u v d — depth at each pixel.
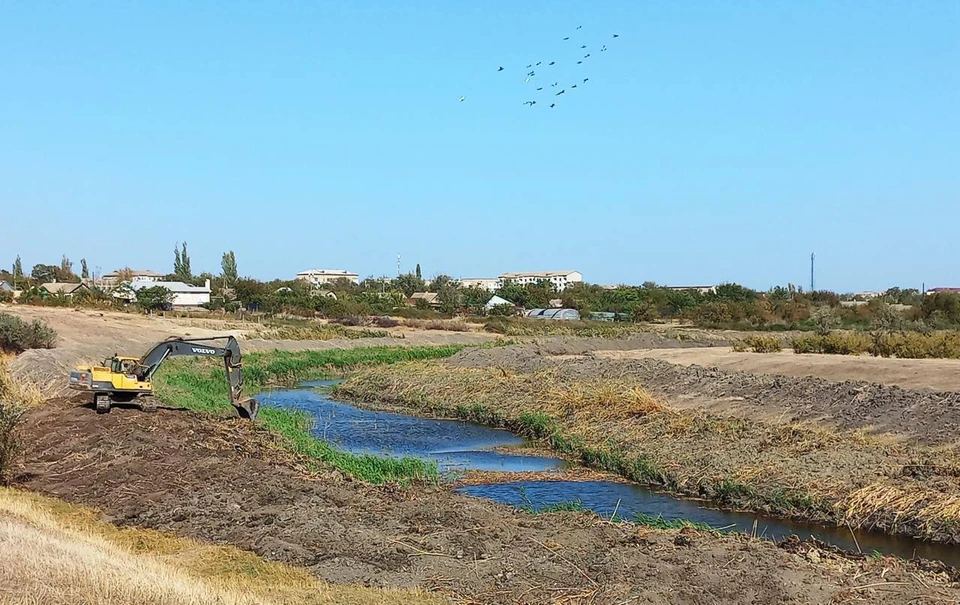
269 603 10.60
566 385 34.47
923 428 22.00
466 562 12.77
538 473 23.30
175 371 44.59
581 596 11.36
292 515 15.23
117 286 104.44
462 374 40.84
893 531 16.62
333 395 41.78
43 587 9.39
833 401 25.94
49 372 34.59
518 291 119.56
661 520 17.16
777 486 19.25
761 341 49.38
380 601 11.05
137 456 20.31
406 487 20.14
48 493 17.62
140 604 9.48
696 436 24.16
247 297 97.19
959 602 11.20
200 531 14.66
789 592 11.54
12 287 118.06
